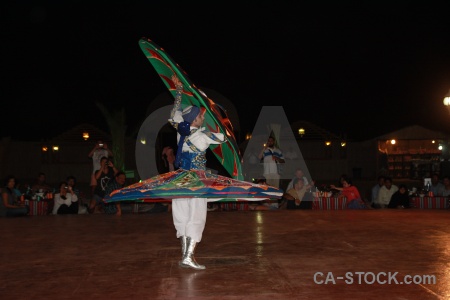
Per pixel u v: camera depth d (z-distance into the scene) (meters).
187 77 5.58
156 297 4.75
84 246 7.19
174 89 6.27
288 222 9.28
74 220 9.89
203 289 4.99
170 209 11.69
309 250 6.74
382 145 31.50
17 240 7.70
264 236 7.83
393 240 7.39
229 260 6.20
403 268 5.72
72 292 4.94
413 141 31.78
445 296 4.70
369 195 17.73
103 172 12.32
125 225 9.15
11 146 30.45
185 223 5.90
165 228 8.77
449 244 7.09
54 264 6.10
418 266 5.81
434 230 8.26
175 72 5.66
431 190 14.09
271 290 4.94
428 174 30.36
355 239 7.50
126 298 4.74
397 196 13.05
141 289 5.01
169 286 5.11
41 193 13.12
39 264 6.10
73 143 29.62
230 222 9.34
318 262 6.05
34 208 12.02
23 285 5.20
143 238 7.80
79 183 28.75
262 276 5.45
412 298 4.64
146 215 10.60
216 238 7.69
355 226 8.73
